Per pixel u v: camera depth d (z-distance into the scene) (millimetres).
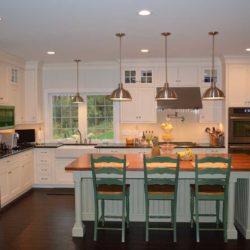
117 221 4441
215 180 3658
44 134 7141
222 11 3352
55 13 3398
